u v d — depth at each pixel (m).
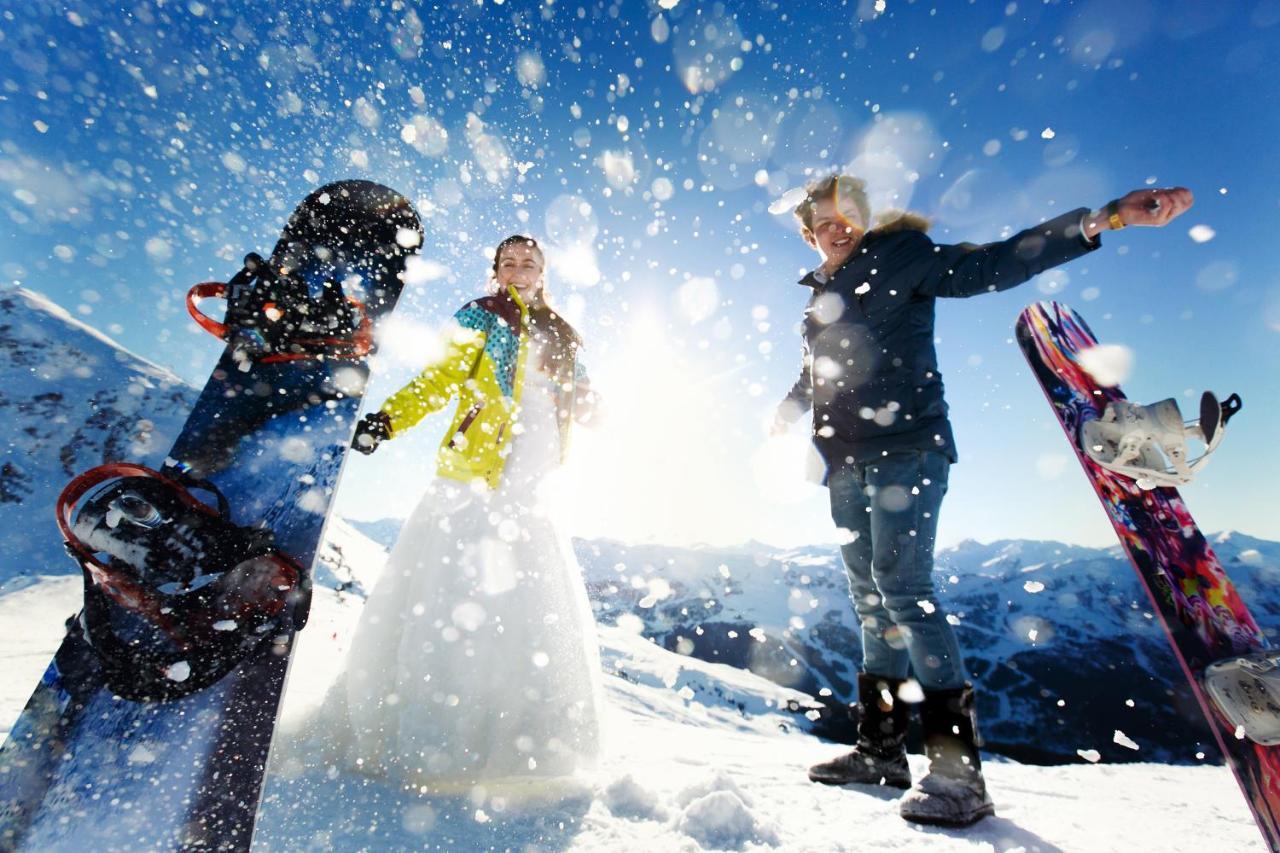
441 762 1.40
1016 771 2.39
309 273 1.68
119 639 1.08
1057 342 1.83
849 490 1.89
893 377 1.75
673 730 3.14
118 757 1.05
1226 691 1.31
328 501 1.37
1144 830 1.49
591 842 1.18
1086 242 1.39
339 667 1.61
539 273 2.00
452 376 1.66
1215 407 1.35
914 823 1.44
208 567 1.11
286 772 1.40
